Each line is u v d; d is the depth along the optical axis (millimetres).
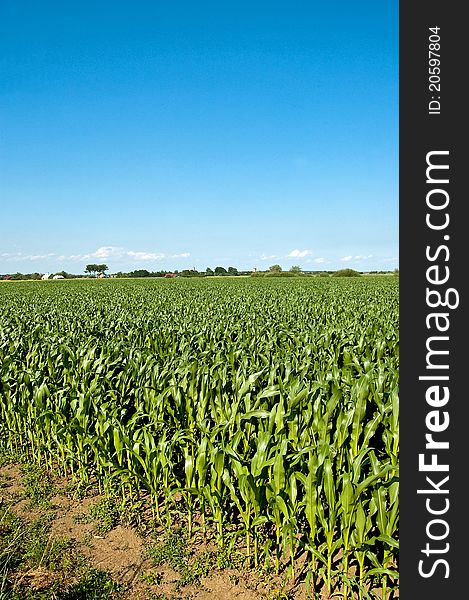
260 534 5312
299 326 15266
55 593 4766
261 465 4922
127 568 5238
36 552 5410
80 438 7117
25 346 11945
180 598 4766
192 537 5707
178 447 6746
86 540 5730
